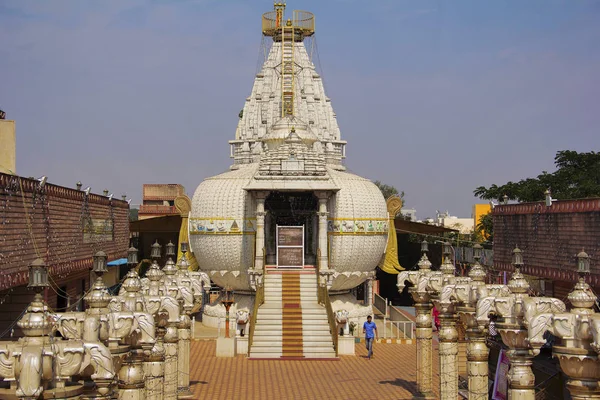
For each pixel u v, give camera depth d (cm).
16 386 1136
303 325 3909
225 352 3750
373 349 4034
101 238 3988
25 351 1116
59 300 3472
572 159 5228
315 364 3578
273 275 4359
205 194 4750
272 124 5512
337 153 5850
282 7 5872
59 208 3112
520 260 1670
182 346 2780
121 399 1619
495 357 2595
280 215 4847
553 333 1404
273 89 5731
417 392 2736
